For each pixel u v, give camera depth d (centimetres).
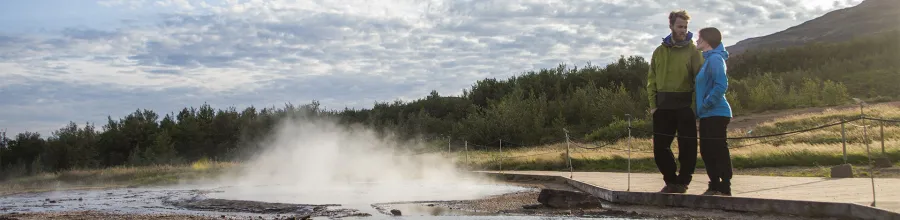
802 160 1956
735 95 4850
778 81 5875
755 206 845
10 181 2459
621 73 6025
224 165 2978
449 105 5903
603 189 1151
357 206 1048
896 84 5428
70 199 1448
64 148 4491
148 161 4331
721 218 815
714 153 925
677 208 940
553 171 2125
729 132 3656
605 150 2933
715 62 901
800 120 3588
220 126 5266
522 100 5512
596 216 869
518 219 838
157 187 1884
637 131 3944
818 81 5519
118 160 4778
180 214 1002
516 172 1970
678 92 973
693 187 1116
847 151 1964
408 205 1056
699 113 935
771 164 1983
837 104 4656
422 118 5322
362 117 5759
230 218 920
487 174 1991
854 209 732
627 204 1041
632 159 2281
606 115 4809
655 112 1000
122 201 1337
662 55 979
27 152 4544
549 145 4116
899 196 826
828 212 764
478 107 5391
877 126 2881
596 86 5931
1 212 1133
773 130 3450
